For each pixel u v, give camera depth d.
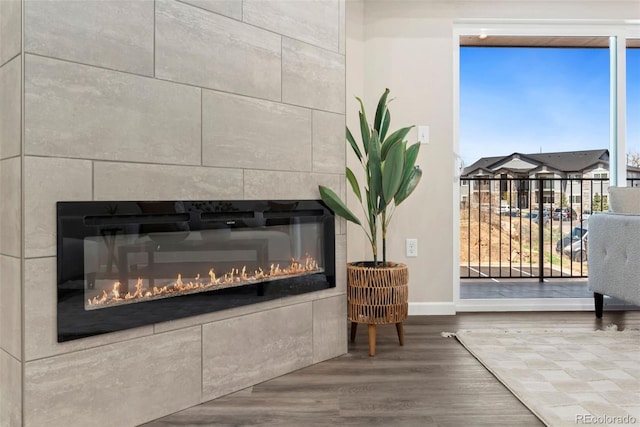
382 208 2.27
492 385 1.80
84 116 1.38
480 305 3.10
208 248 1.72
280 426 1.47
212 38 1.71
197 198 1.67
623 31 3.14
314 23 2.10
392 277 2.17
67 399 1.35
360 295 2.17
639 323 2.77
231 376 1.76
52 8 1.31
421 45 3.00
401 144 2.12
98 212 1.42
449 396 1.69
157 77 1.55
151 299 1.54
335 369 2.00
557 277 3.77
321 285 2.10
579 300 3.13
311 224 2.09
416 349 2.27
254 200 1.85
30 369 1.28
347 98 2.96
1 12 1.36
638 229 2.54
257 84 1.86
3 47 1.35
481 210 3.76
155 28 1.54
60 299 1.33
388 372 1.95
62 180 1.34
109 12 1.43
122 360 1.47
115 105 1.45
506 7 3.01
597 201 3.51
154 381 1.54
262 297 1.87
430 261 3.01
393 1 3.00
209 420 1.52
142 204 1.52
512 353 2.16
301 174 2.04
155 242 1.57
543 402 1.60
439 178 3.01
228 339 1.76
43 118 1.30
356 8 2.98
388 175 2.15
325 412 1.57
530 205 3.72
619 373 1.89
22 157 1.26
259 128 1.87
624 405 1.58
